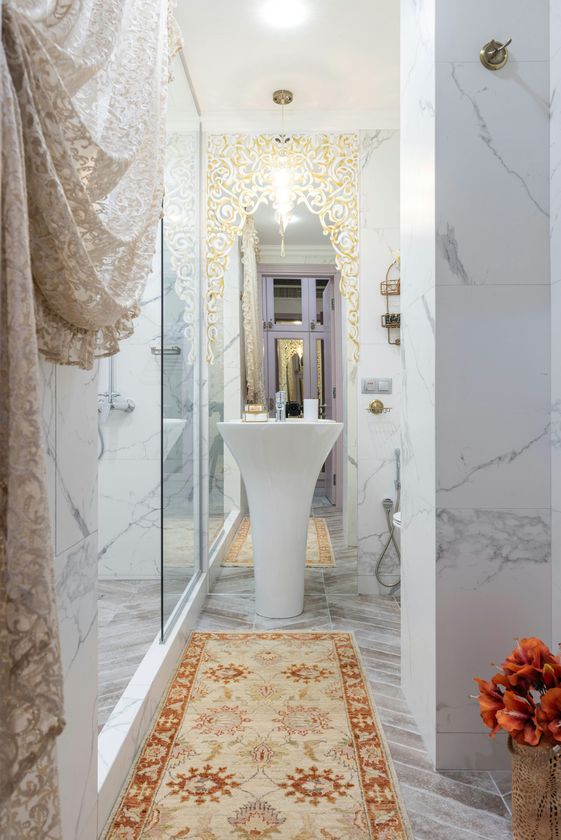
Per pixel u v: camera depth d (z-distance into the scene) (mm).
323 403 3473
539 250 1389
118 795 1235
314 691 1723
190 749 1415
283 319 3453
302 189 2816
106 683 1740
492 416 1389
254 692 1717
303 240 3416
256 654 1999
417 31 1572
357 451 2805
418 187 1566
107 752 1252
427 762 1392
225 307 3424
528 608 1383
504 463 1388
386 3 2055
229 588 2857
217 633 2209
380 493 2789
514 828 1062
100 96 914
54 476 912
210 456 2896
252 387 3426
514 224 1390
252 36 2238
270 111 2793
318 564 3113
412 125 1640
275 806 1203
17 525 602
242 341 3441
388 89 2623
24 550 604
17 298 597
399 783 1301
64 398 956
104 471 2943
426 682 1468
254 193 2820
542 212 1390
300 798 1229
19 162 601
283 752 1403
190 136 2574
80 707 1014
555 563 1361
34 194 668
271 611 2400
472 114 1388
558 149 1343
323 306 3463
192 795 1239
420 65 1543
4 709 606
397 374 2811
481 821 1176
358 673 1849
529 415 1389
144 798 1229
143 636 2152
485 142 1390
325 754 1396
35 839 637
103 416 2916
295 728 1516
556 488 1357
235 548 3512
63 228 705
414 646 1602
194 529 2605
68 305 799
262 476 2346
